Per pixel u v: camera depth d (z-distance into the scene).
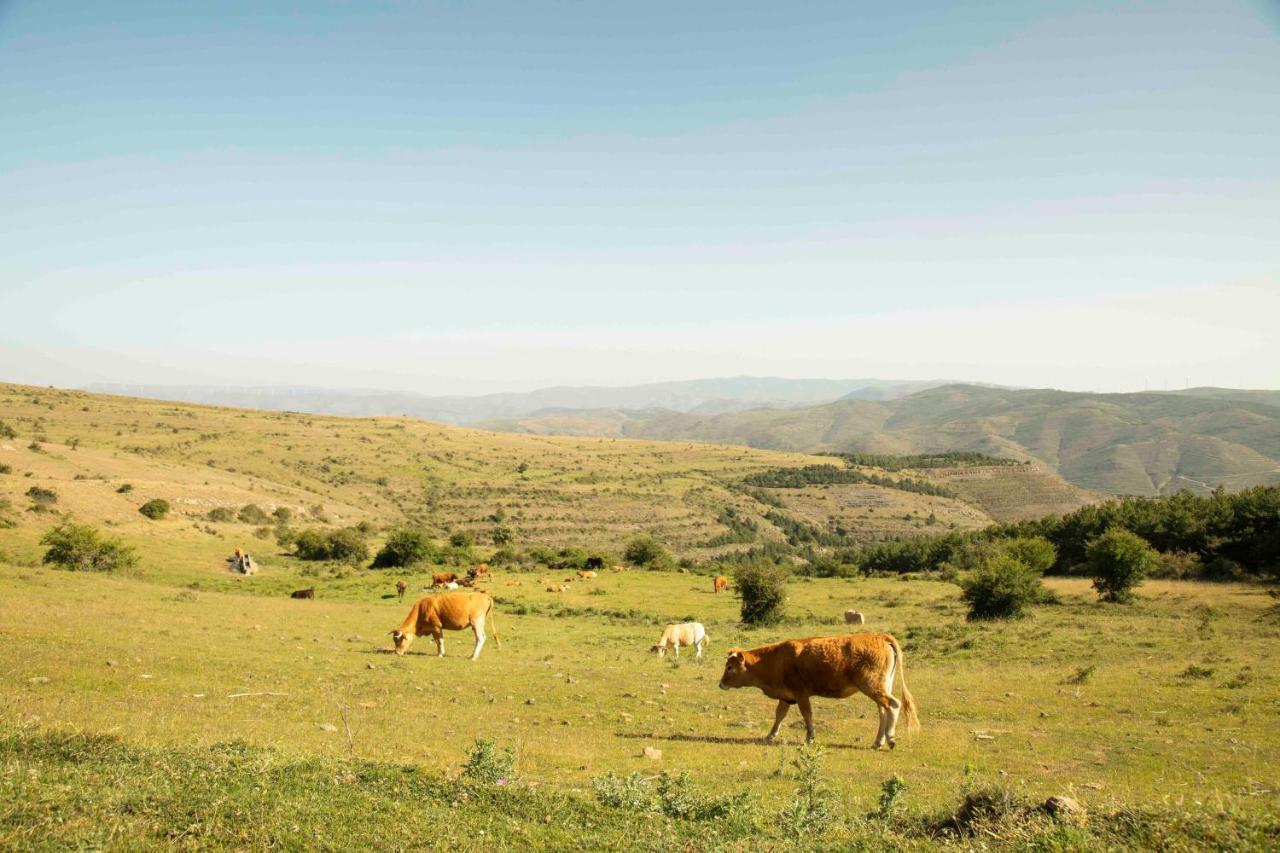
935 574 70.69
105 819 7.47
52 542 49.88
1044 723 16.06
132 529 73.44
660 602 50.81
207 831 7.42
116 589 36.94
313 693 17.67
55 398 170.75
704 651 31.19
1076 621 36.31
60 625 23.08
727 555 128.00
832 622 40.56
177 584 52.50
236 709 15.13
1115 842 6.79
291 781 8.95
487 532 123.62
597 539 128.62
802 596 53.97
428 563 69.12
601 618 43.19
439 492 147.12
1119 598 43.62
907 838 7.71
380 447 175.50
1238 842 6.54
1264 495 58.59
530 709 17.84
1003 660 25.73
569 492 157.38
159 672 18.20
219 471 122.94
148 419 164.00
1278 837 6.62
